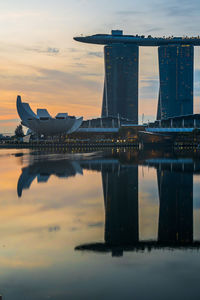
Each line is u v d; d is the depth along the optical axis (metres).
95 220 21.94
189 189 33.81
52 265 14.41
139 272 13.70
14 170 51.75
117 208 25.56
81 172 48.59
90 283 12.76
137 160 70.81
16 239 17.89
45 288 12.39
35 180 40.81
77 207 25.88
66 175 45.41
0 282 12.92
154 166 57.03
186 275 13.40
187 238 18.20
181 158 77.38
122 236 18.50
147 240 17.84
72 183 38.38
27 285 12.62
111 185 36.75
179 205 26.52
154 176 43.75
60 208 25.50
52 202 27.78
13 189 34.38
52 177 43.50
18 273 13.62
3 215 23.25
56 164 61.69
